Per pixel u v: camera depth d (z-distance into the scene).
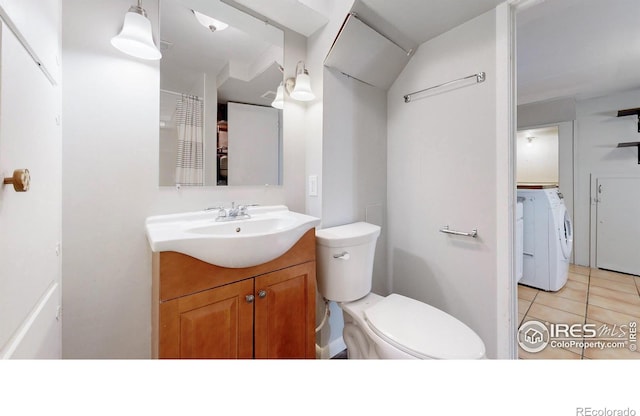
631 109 2.70
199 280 0.90
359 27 1.33
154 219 1.10
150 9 1.11
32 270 0.66
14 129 0.55
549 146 3.67
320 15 1.41
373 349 1.20
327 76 1.48
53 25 0.82
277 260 1.10
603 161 2.96
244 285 1.00
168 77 1.17
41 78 0.72
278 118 1.52
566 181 3.20
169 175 1.17
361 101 1.66
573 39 1.83
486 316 1.34
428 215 1.59
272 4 1.33
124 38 0.92
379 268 1.80
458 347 0.92
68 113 0.94
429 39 1.53
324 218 1.50
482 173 1.33
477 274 1.37
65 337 0.96
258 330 1.05
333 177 1.53
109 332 1.04
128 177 1.07
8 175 0.52
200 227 1.08
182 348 0.87
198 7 1.23
